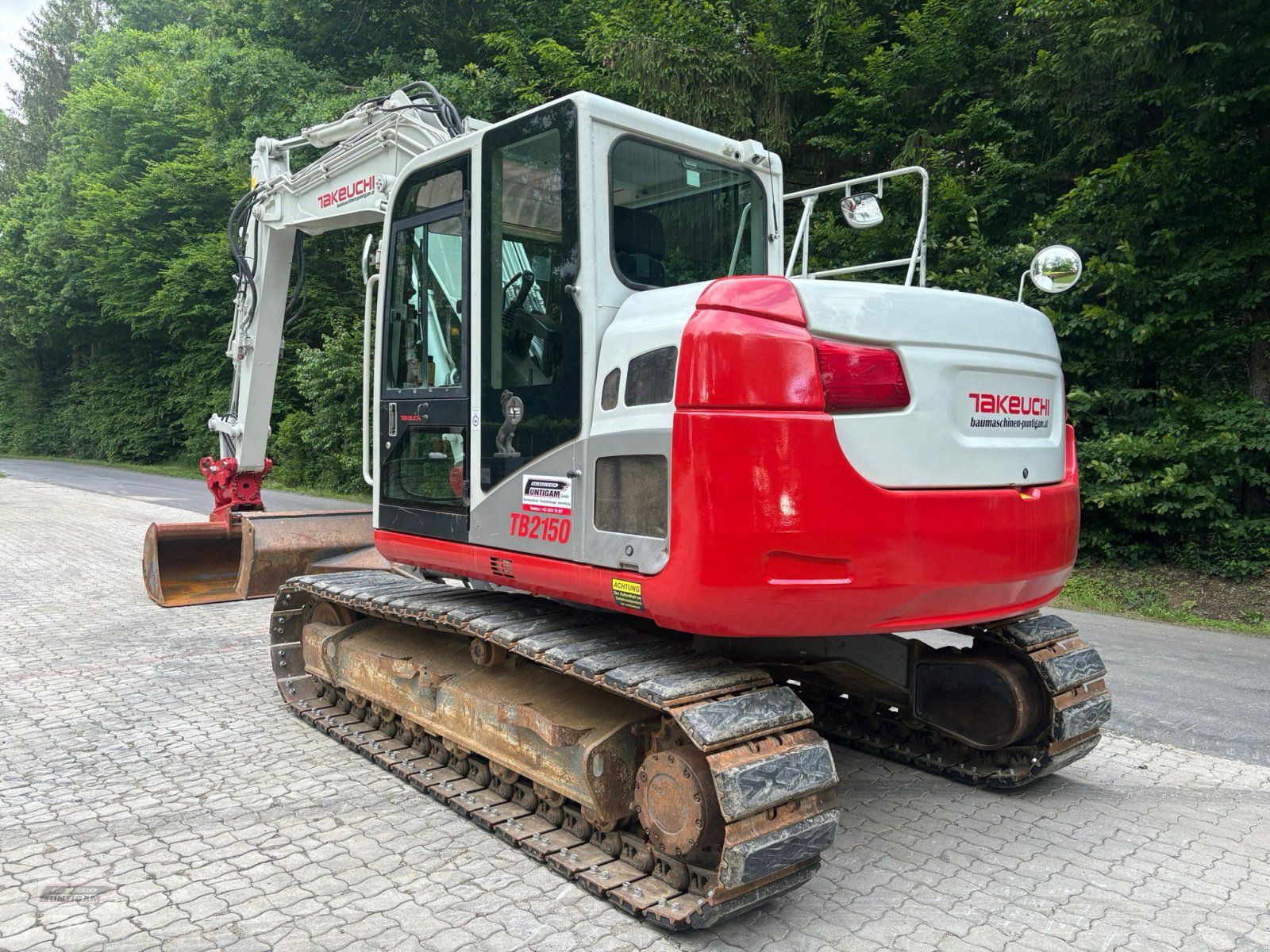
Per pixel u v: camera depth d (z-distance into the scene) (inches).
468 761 149.2
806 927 108.0
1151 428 367.2
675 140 131.0
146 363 1181.7
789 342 98.9
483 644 141.2
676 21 497.4
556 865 119.6
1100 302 380.5
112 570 362.9
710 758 98.7
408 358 155.5
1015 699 143.1
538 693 134.6
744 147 144.9
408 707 157.9
